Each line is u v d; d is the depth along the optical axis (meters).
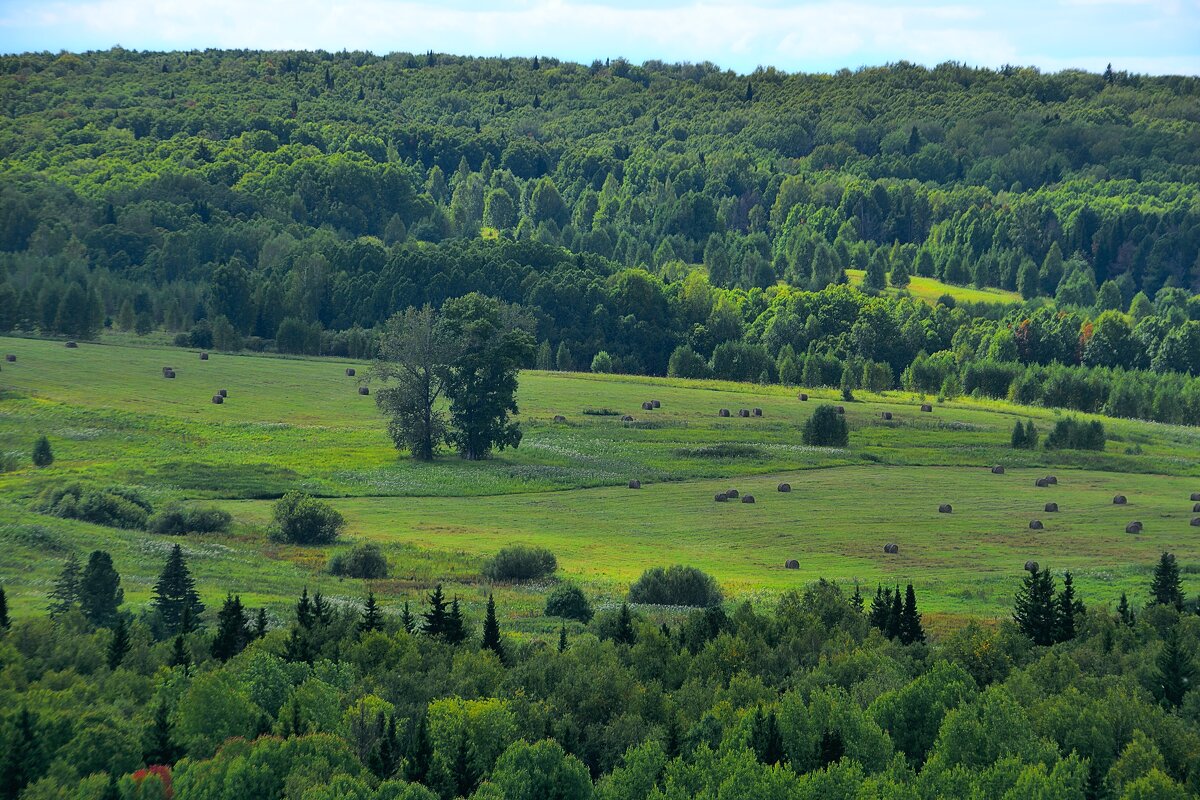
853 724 127.50
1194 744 128.75
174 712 128.75
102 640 152.62
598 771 128.62
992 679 154.75
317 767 113.31
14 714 116.50
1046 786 112.81
